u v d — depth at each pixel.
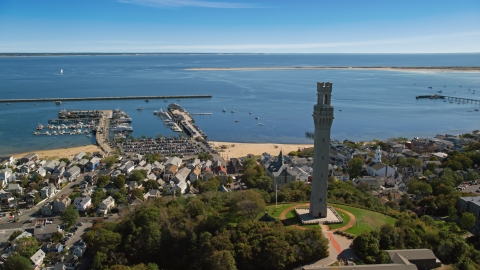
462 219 193.25
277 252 142.25
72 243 186.75
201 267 150.25
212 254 144.50
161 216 175.00
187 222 171.25
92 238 180.00
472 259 152.88
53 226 197.62
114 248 163.50
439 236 160.50
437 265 144.12
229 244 150.38
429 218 191.75
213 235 163.50
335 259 146.38
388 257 141.75
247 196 186.00
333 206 198.88
